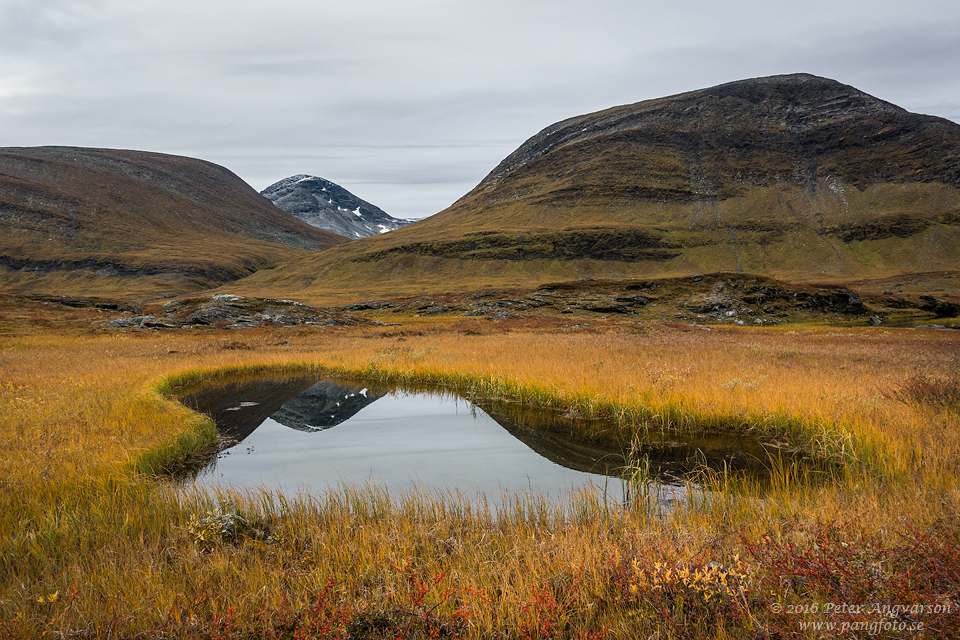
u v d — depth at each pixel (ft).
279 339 134.51
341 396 59.47
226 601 15.01
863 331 190.60
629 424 42.73
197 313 180.04
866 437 31.63
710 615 13.55
